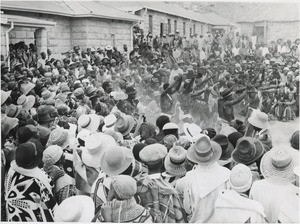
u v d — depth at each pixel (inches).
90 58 479.8
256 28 574.2
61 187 167.8
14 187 157.0
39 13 459.8
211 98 501.7
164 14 556.4
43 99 343.0
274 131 460.4
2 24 408.2
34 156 159.2
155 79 506.0
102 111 374.3
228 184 159.0
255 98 509.0
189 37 567.5
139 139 249.8
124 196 141.3
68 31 488.1
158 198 154.5
